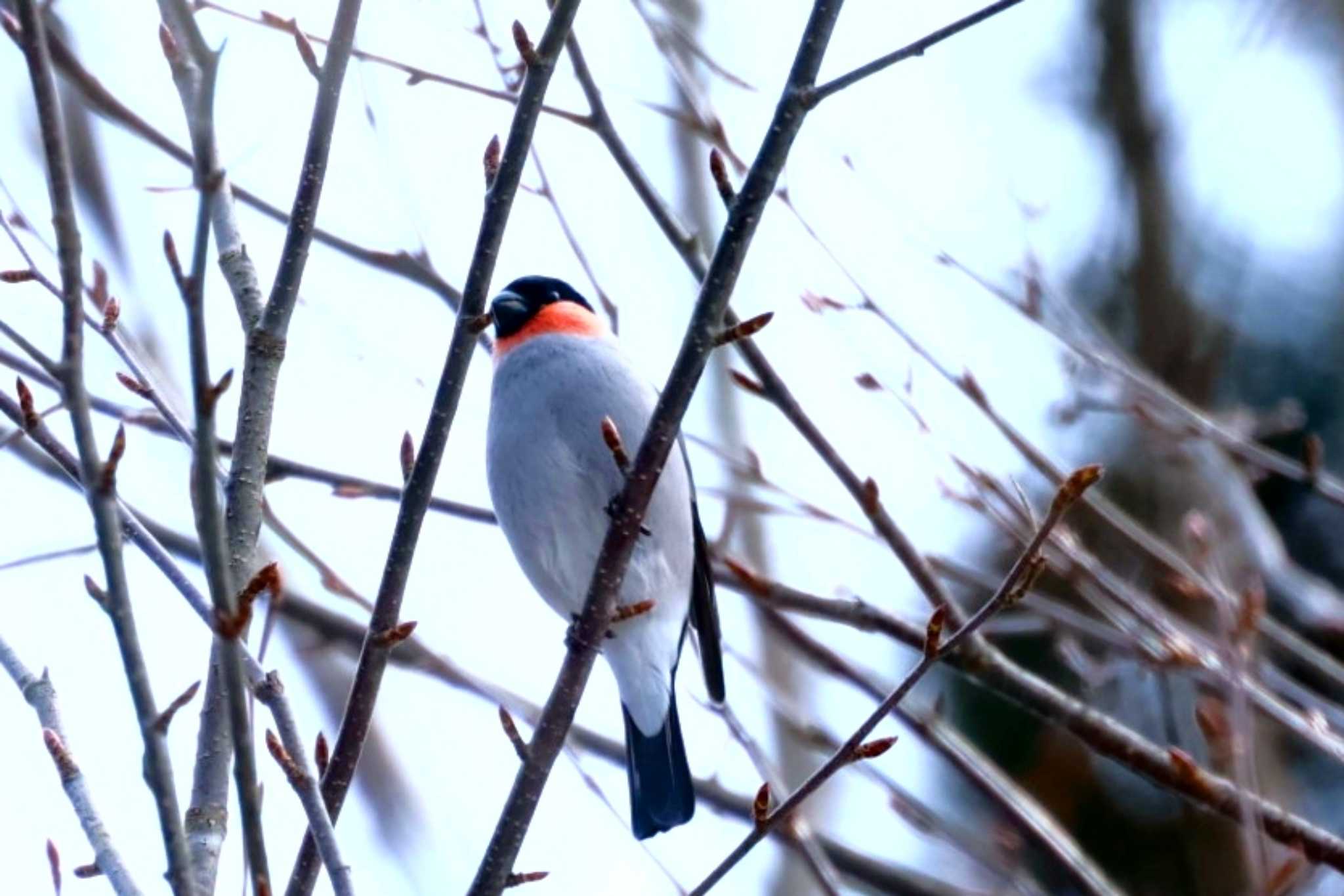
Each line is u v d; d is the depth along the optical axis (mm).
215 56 5062
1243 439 11328
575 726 10242
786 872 10352
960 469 9531
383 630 6688
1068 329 10398
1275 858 9172
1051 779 14273
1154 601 10688
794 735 10805
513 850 6637
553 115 9023
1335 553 15383
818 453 9164
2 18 7488
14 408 6852
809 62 6656
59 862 6383
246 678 6332
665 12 9703
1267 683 9523
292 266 7000
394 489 9828
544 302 10477
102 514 5324
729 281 6738
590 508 9414
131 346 7895
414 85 9227
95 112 9109
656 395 9703
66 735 6391
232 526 6812
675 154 11633
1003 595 6461
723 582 9766
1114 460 13031
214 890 6230
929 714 9750
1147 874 13914
